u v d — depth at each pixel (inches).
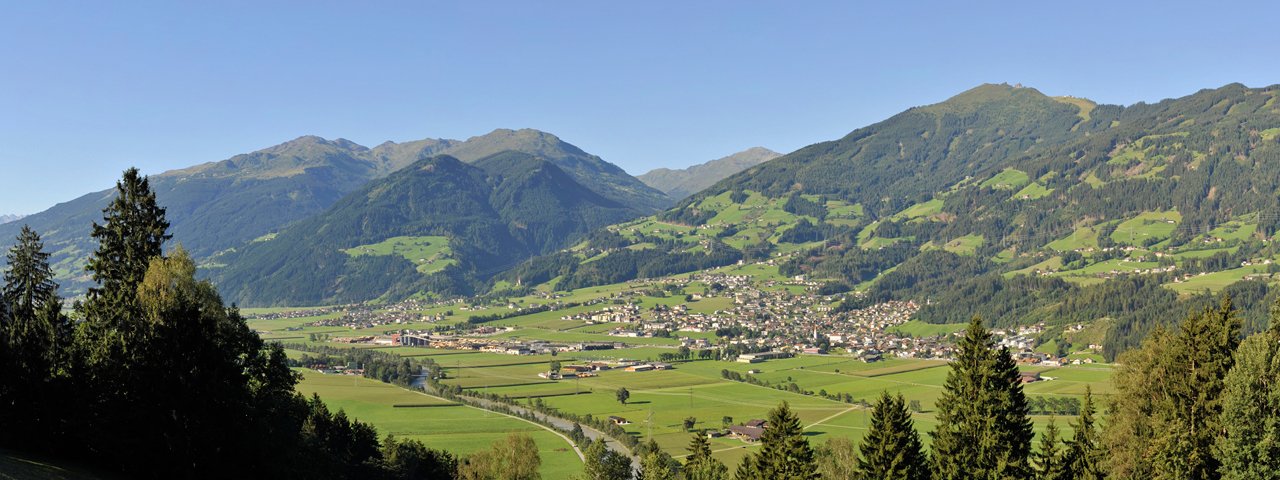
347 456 4899.1
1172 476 2731.3
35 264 3612.2
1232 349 2807.6
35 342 2655.0
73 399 2583.7
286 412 3240.7
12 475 2068.2
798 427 3270.2
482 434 7032.5
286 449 2906.0
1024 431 2974.9
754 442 6604.3
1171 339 2970.0
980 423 2938.0
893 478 2940.5
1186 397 2819.9
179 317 2556.6
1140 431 2947.8
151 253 3191.4
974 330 2989.7
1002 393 2942.9
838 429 6855.3
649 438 6855.3
